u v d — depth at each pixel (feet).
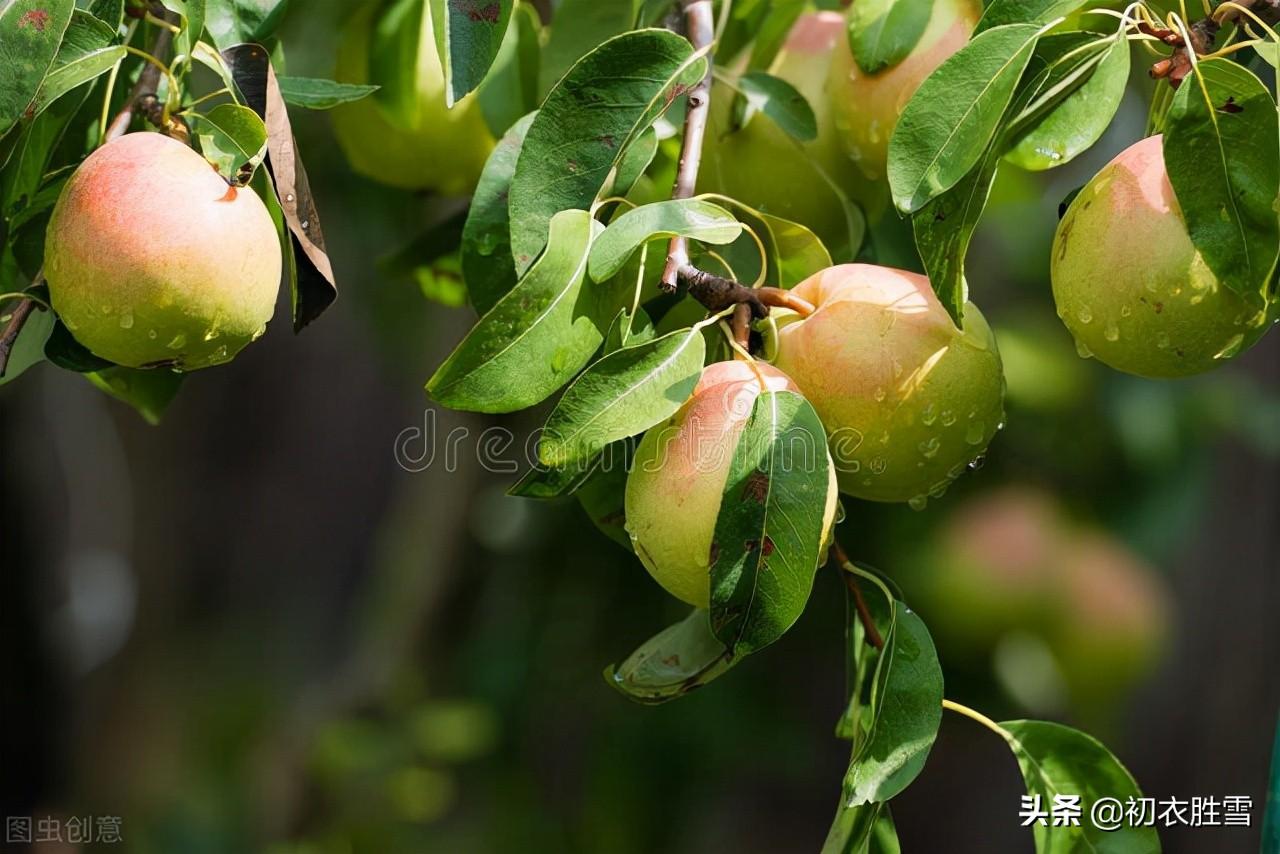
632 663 4.92
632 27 5.09
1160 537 6.63
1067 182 6.93
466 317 7.12
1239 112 4.64
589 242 4.72
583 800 7.08
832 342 4.75
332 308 12.82
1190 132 4.65
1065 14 4.72
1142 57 5.44
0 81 4.69
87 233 4.69
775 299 4.80
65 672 10.06
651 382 4.68
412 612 7.72
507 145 4.97
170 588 12.20
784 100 5.08
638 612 6.46
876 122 5.04
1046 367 6.38
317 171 6.01
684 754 6.71
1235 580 8.64
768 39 5.19
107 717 11.18
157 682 11.75
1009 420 6.39
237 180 4.74
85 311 4.71
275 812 8.61
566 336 4.70
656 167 5.15
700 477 4.67
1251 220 4.64
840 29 5.18
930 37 5.00
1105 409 6.47
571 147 4.83
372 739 8.37
